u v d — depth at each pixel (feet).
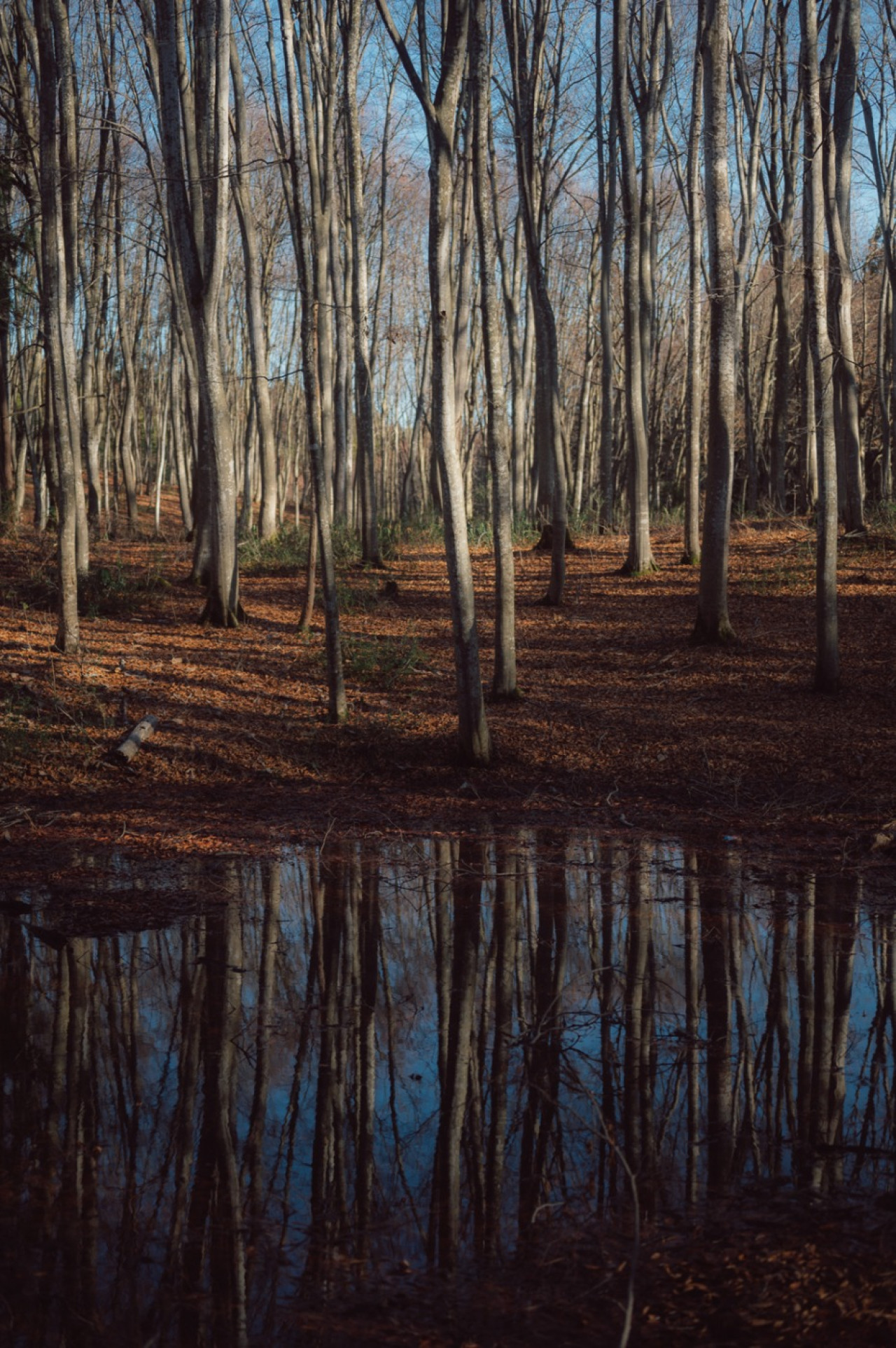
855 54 49.88
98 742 34.83
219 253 47.32
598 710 40.19
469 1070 15.52
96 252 70.85
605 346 82.33
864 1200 11.77
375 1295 10.28
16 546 68.80
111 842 27.32
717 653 46.60
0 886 23.70
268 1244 11.28
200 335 49.08
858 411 65.67
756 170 72.90
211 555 60.95
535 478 96.27
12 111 59.88
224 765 34.40
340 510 76.28
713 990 18.28
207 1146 13.44
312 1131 13.80
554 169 90.79
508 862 26.20
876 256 97.96
